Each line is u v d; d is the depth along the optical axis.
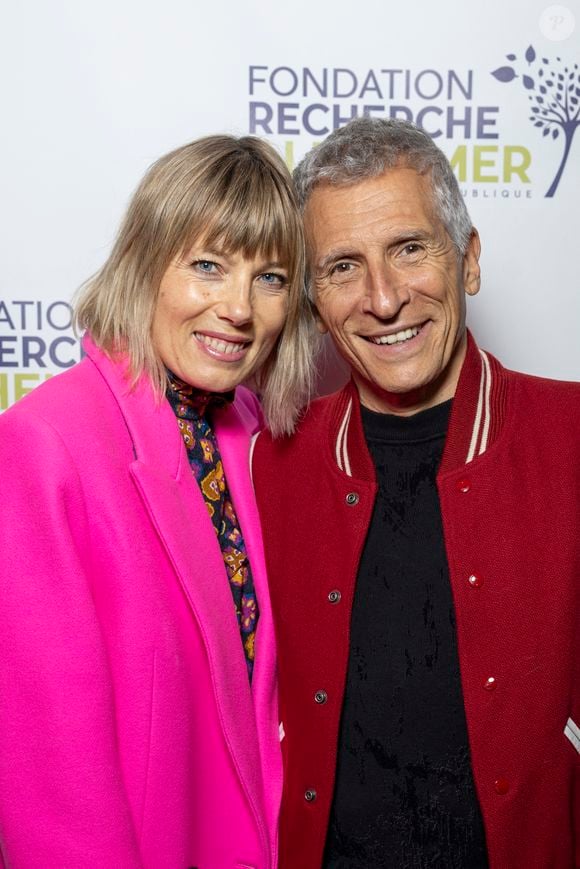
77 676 0.93
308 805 1.16
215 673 1.05
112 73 1.62
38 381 1.70
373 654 1.14
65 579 0.93
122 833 0.96
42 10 1.60
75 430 0.99
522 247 1.69
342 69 1.63
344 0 1.61
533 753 1.09
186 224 1.03
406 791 1.11
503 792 1.07
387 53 1.62
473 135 1.65
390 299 1.09
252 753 1.13
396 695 1.12
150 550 1.03
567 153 1.66
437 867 1.11
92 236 1.66
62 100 1.62
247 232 1.03
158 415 1.11
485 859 1.10
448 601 1.12
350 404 1.27
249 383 1.35
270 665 1.20
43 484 0.94
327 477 1.23
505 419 1.18
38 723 0.93
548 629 1.09
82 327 1.14
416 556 1.14
